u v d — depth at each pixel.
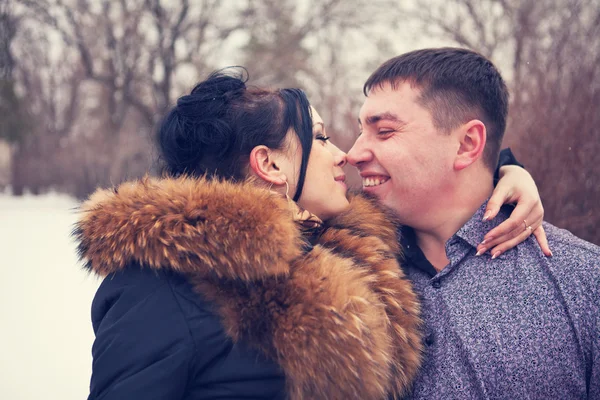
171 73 16.98
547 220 3.16
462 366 1.56
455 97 1.71
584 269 1.56
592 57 3.61
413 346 1.55
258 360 1.37
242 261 1.34
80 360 4.32
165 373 1.33
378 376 1.39
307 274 1.41
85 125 27.81
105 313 1.48
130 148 18.78
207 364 1.38
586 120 3.17
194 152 1.65
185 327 1.37
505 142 3.58
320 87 15.31
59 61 26.58
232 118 1.63
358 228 1.73
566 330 1.51
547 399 1.50
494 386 1.52
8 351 4.52
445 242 1.81
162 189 1.47
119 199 1.48
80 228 1.51
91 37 17.53
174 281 1.43
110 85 17.38
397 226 1.83
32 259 9.07
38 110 27.95
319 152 1.71
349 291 1.41
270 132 1.63
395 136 1.75
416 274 1.79
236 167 1.64
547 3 5.17
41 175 26.64
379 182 1.83
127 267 1.45
